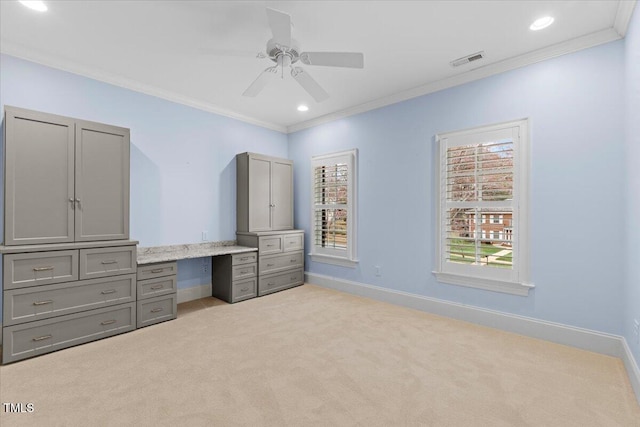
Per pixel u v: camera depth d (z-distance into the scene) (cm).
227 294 383
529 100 274
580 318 250
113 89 324
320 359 230
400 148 367
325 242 452
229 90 359
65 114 293
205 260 407
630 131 208
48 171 250
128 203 295
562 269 258
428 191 343
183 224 384
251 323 306
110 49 270
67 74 294
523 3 207
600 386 195
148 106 352
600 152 241
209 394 185
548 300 265
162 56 282
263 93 368
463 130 315
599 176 241
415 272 353
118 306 279
